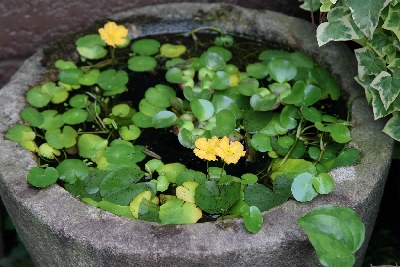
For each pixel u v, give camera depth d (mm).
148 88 1344
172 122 1256
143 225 1083
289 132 1274
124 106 1313
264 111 1293
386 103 1179
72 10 1472
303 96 1274
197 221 1138
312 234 1044
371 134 1196
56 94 1312
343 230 1052
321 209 1064
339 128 1206
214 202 1151
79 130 1279
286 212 1095
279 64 1324
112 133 1273
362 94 1263
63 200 1115
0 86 1539
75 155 1243
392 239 1453
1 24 1466
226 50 1387
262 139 1252
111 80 1339
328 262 1030
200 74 1341
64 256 1113
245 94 1296
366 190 1118
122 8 1483
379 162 1152
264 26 1409
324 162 1218
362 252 1208
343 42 1354
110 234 1073
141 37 1432
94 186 1182
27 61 1338
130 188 1172
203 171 1222
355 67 1312
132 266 1072
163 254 1058
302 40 1374
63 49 1367
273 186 1164
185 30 1438
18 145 1198
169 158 1237
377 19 1145
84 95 1321
